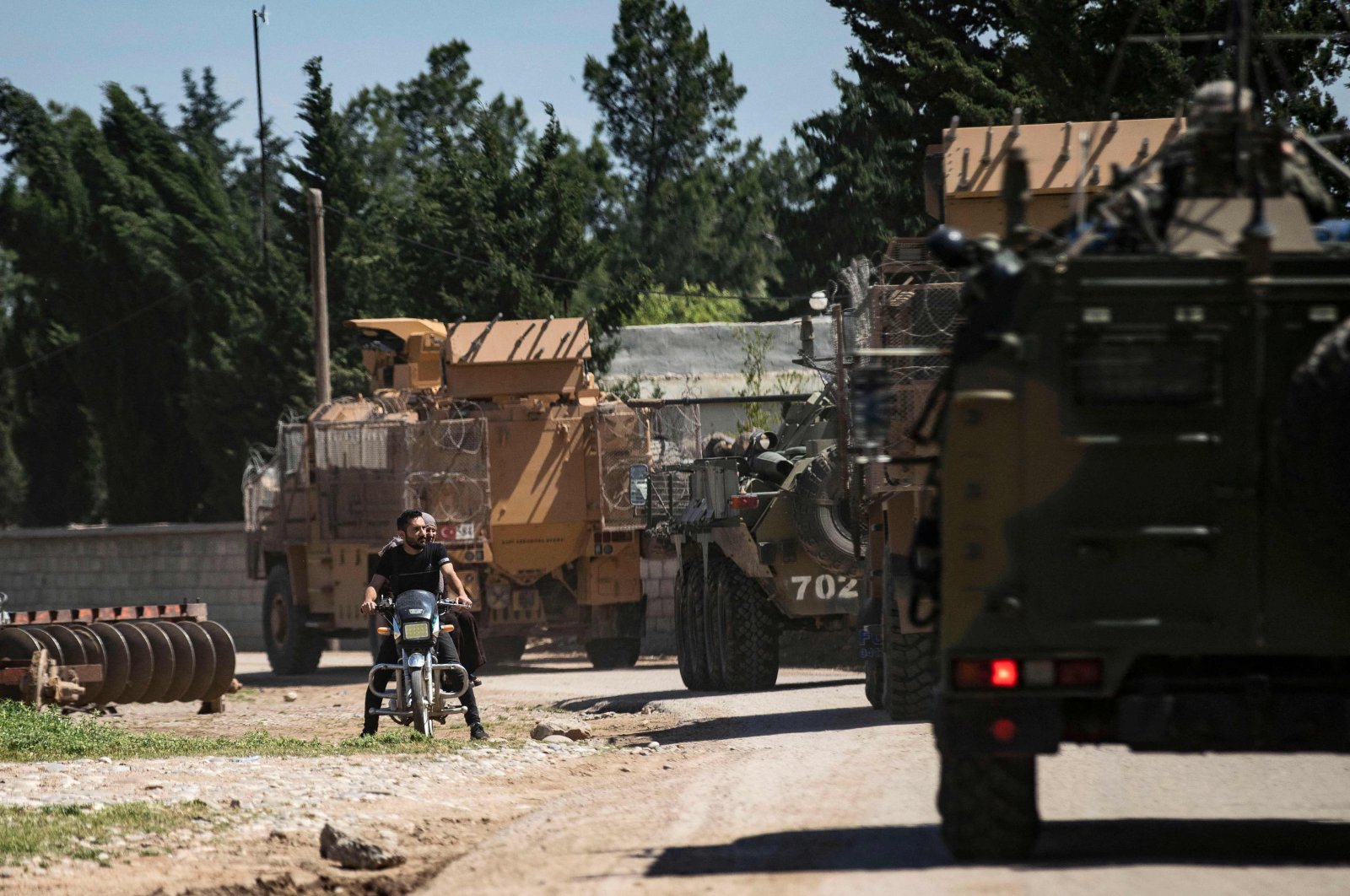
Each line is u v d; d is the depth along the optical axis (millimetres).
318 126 141750
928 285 37281
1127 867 19109
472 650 43469
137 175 170875
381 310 139375
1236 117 20391
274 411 141875
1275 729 18953
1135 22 22953
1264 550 19062
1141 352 19125
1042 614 19141
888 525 39750
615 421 78312
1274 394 19047
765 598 56844
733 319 174125
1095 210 21062
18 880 23969
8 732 42125
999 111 77250
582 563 78812
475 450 76750
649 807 27750
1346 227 21250
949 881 18734
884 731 37844
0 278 195250
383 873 24281
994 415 19250
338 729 50250
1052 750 19156
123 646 54281
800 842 22625
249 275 142750
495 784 33719
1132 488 19141
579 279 124250
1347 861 19484
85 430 179500
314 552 82625
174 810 29969
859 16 91125
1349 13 26109
